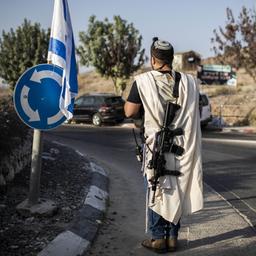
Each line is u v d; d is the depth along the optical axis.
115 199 8.22
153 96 5.48
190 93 5.54
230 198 8.49
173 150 5.45
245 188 9.36
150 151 5.46
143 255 5.62
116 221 6.92
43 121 6.36
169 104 5.47
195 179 5.54
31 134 9.93
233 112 27.45
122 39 32.06
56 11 6.35
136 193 8.74
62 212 6.70
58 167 9.66
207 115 23.83
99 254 5.62
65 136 18.75
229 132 22.83
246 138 19.12
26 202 6.59
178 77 5.57
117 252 5.70
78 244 5.73
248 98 29.83
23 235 5.76
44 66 6.33
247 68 27.84
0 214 6.39
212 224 6.85
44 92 6.34
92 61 32.25
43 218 6.39
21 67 37.53
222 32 27.28
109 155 13.62
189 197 5.55
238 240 6.15
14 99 6.26
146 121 5.54
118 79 32.62
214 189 9.24
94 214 6.86
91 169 9.98
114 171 10.93
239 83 40.28
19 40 37.94
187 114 5.51
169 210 5.44
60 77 6.33
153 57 5.62
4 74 38.12
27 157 9.16
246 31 26.64
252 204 8.08
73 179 8.77
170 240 5.69
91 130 22.03
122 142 16.89
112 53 32.12
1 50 38.16
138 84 5.56
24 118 6.30
